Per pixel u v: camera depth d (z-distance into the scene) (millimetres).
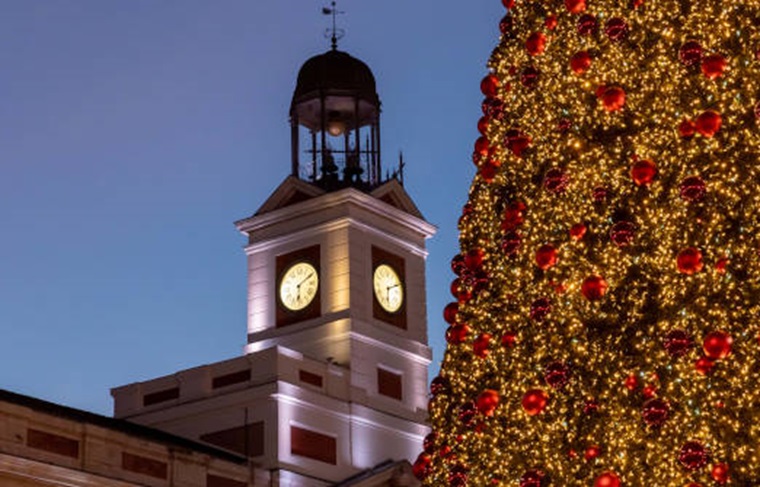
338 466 52219
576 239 21422
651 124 20984
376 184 59156
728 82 20359
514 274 22391
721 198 20109
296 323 56156
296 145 59094
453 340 23375
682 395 20094
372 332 55719
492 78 23484
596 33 21766
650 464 20250
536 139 22344
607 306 21047
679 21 20891
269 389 50875
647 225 20734
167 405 53031
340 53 60156
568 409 21297
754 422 19578
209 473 46000
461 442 23203
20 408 39469
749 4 20406
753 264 19781
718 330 19406
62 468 39812
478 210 23438
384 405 55344
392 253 58188
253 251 58188
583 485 20938
